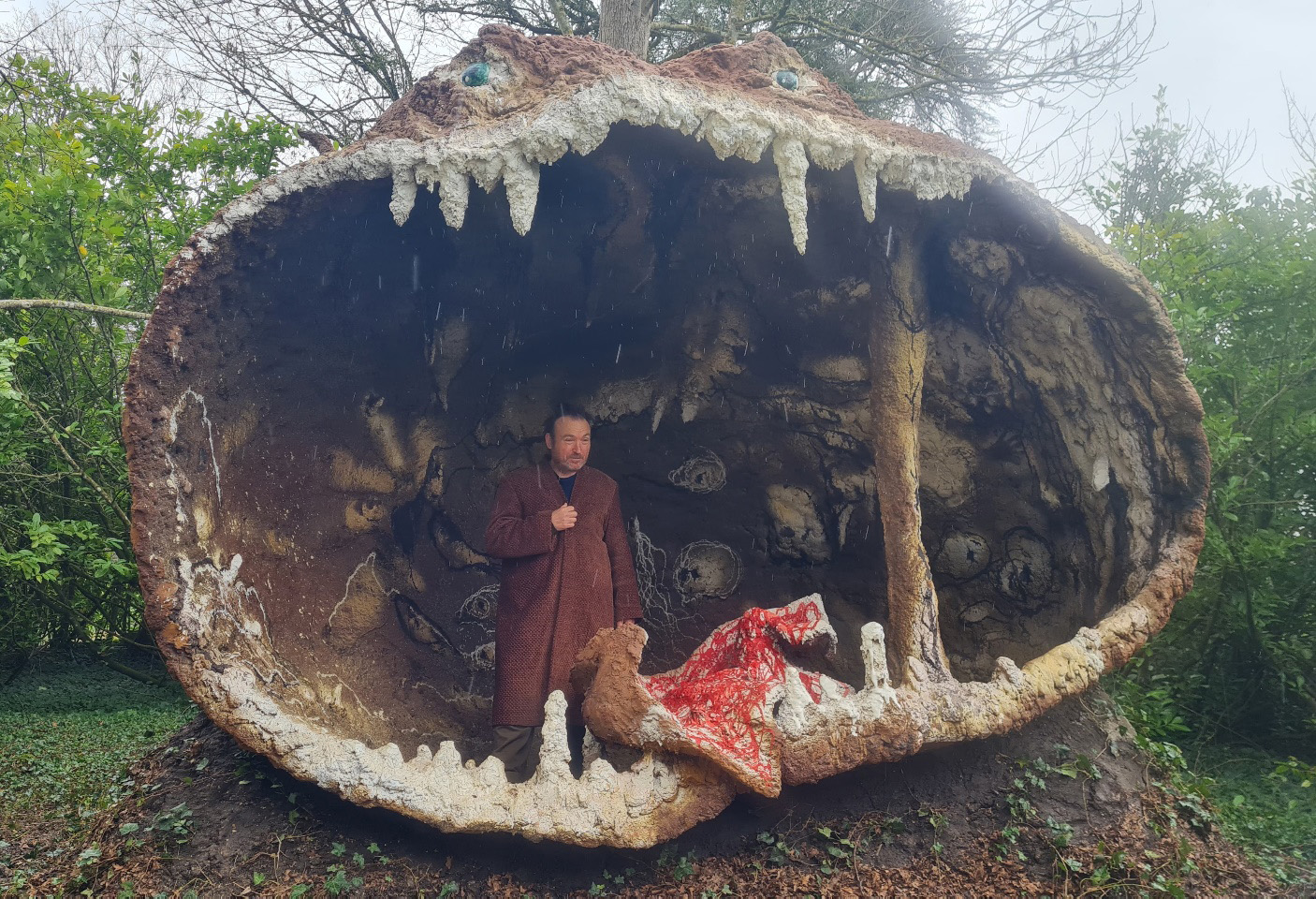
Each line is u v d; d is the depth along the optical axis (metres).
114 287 6.88
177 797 3.71
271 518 4.29
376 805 3.33
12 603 7.89
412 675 5.05
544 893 3.44
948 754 3.99
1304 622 5.66
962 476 5.16
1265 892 3.66
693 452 5.88
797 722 3.62
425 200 4.13
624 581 4.59
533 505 4.50
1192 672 5.81
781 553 5.89
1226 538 5.50
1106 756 4.11
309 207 3.77
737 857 3.65
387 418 5.05
